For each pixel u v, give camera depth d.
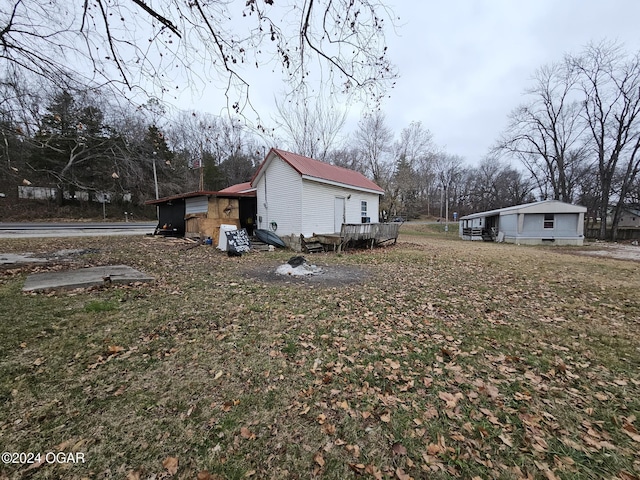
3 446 1.76
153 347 3.04
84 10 3.56
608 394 2.39
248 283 5.76
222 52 3.89
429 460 1.73
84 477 1.58
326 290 5.37
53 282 4.98
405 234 25.98
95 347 3.00
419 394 2.36
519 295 5.39
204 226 12.13
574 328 3.81
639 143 21.22
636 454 1.78
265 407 2.17
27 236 12.90
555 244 18.41
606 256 12.31
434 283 6.18
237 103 4.36
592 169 27.09
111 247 10.17
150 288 5.18
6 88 3.89
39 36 3.73
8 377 2.44
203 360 2.82
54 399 2.19
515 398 2.32
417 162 28.69
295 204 11.90
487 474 1.63
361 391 2.39
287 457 1.74
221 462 1.69
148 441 1.82
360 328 3.68
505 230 20.09
